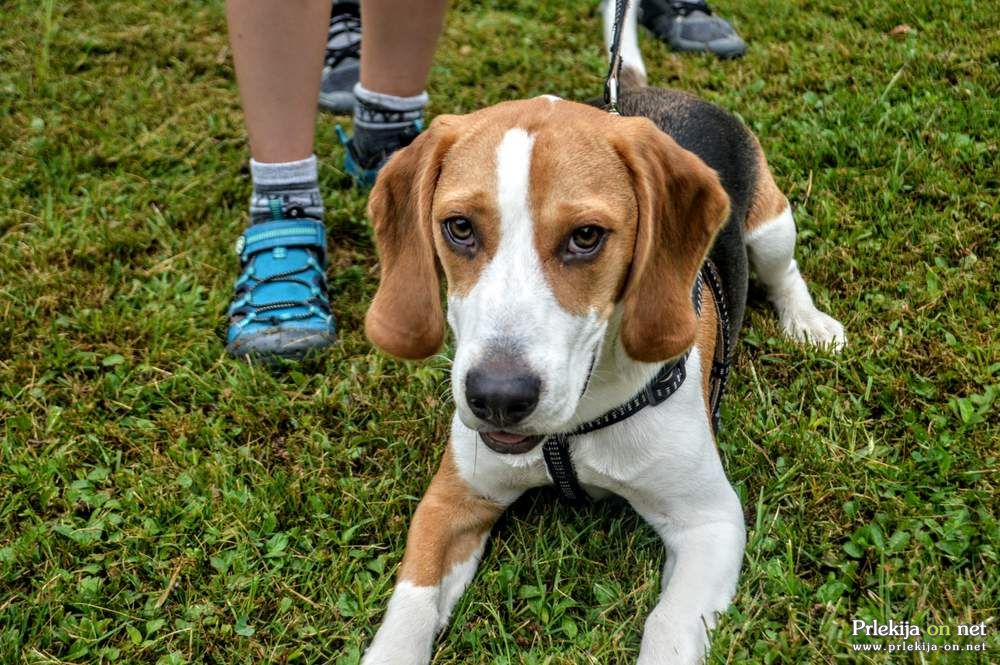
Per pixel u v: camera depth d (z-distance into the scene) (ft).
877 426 3.29
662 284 2.80
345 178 4.33
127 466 3.34
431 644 2.88
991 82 4.36
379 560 3.06
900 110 4.24
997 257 3.70
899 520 3.01
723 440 3.29
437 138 2.84
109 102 4.74
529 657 2.83
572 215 2.64
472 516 3.08
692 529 2.95
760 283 3.70
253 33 3.61
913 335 3.48
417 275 2.90
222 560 3.08
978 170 3.97
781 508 3.10
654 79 4.72
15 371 3.56
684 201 2.82
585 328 2.69
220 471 3.28
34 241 4.00
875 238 3.84
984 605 2.84
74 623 2.94
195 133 4.52
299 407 3.49
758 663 2.75
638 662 2.76
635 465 2.93
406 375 3.56
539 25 5.31
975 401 3.28
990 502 3.05
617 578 3.00
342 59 4.71
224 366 3.62
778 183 4.07
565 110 2.78
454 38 5.21
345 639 2.91
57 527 3.14
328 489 3.25
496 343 2.60
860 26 4.94
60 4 5.51
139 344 3.68
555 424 2.64
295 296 3.72
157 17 5.41
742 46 4.85
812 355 3.47
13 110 4.68
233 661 2.89
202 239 4.04
